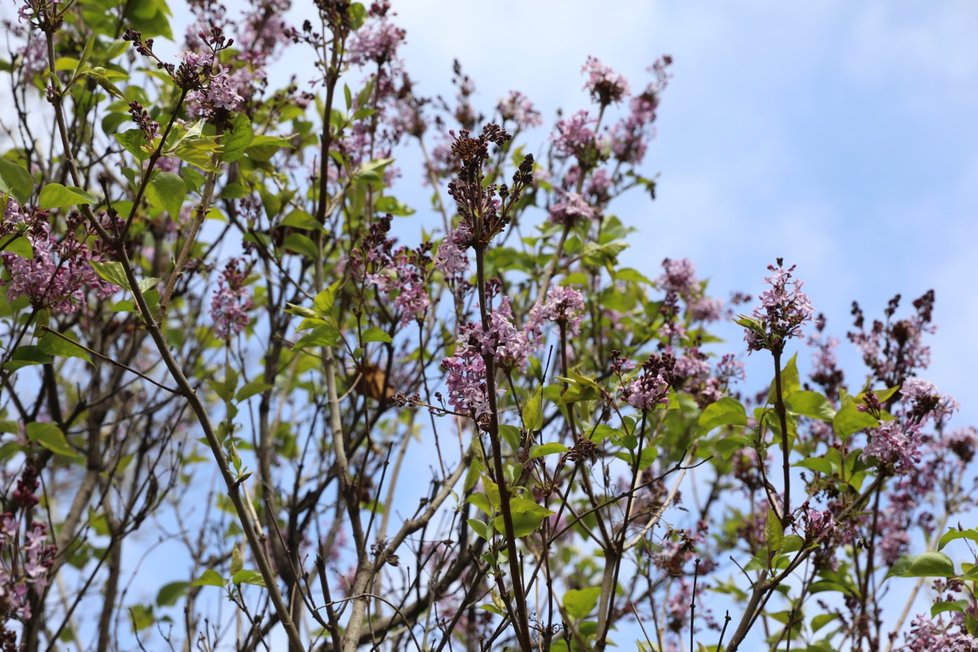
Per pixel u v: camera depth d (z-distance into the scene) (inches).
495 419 130.9
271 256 219.1
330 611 157.2
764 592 159.0
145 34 248.2
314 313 184.1
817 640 199.9
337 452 195.2
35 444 197.8
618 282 289.3
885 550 226.1
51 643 179.5
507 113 275.3
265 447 215.5
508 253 242.4
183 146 154.1
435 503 186.7
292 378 269.3
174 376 145.2
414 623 193.3
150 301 160.7
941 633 169.3
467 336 132.4
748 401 258.5
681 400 220.4
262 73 226.7
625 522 155.3
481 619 192.7
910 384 172.7
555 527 146.6
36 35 252.8
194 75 148.1
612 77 252.5
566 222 241.4
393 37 222.8
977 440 246.2
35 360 166.4
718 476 266.1
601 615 169.8
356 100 225.8
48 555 153.0
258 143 197.6
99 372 241.6
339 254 256.8
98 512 252.7
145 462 267.4
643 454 171.5
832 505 176.7
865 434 192.9
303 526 208.1
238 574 167.0
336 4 215.9
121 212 211.0
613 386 193.5
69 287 165.5
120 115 208.5
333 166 251.1
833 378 224.7
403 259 185.3
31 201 222.5
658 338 254.4
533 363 176.7
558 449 146.3
